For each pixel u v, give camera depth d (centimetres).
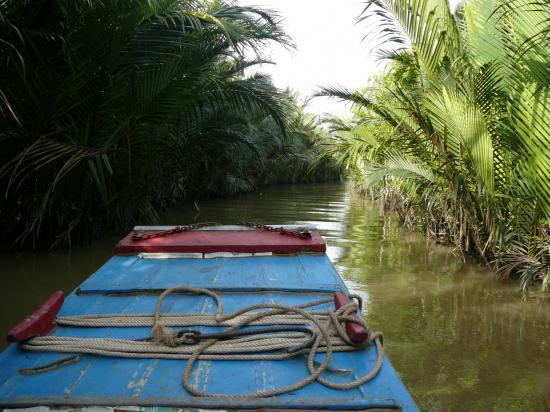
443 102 607
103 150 630
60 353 199
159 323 228
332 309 253
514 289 554
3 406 156
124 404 158
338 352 203
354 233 933
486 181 588
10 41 609
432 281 584
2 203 699
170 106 710
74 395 167
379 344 206
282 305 226
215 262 348
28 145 642
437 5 637
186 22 755
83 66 627
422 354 377
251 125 1534
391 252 747
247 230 436
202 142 1074
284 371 187
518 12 546
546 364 360
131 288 282
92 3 621
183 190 1398
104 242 761
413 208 960
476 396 314
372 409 161
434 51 631
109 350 200
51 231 723
